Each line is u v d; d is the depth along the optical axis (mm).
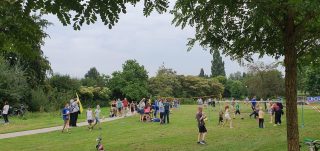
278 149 17094
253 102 38969
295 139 9023
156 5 6555
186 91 88625
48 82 59719
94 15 5730
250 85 53906
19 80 48094
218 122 33406
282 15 8734
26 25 5855
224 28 9695
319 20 9250
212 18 9172
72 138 23594
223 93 100625
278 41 10086
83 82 71688
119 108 43969
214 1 8656
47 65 57062
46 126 31172
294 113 9039
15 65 48594
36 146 20328
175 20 9578
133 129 28625
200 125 20438
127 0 5805
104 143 21156
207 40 10086
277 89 52438
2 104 45656
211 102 61312
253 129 27344
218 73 127562
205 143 20547
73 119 30938
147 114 36156
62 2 5539
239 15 8930
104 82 73250
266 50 10320
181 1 9125
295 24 9273
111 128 29609
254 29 9258
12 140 22719
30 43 6062
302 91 61125
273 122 32719
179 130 27469
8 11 5625
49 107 51719
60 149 19312
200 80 90125
